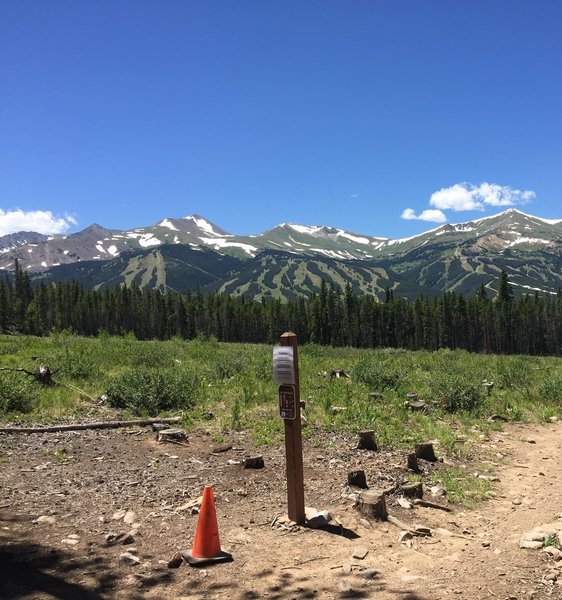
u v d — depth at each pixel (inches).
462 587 179.2
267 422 427.2
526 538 223.9
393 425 434.9
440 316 4434.1
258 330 4886.8
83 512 238.4
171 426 418.6
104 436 387.5
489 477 322.7
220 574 183.6
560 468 354.0
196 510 244.4
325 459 337.7
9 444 354.0
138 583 174.6
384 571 190.5
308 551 204.7
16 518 226.8
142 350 892.6
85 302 4793.3
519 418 507.2
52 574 178.9
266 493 273.6
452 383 541.3
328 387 587.2
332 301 4724.4
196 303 5083.7
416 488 280.2
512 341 4207.7
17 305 4220.0
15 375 520.1
